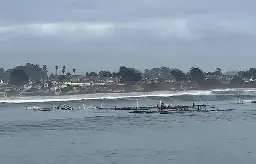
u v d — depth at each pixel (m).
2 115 189.25
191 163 82.75
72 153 93.88
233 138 111.44
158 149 96.88
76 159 87.81
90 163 84.00
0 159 89.25
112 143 105.50
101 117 172.50
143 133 122.44
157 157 88.31
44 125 145.12
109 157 88.94
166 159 86.31
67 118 169.38
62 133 124.44
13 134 123.81
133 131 127.12
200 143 104.25
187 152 93.06
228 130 127.12
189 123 147.62
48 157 90.25
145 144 103.56
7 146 104.00
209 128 132.50
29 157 90.75
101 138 113.75
